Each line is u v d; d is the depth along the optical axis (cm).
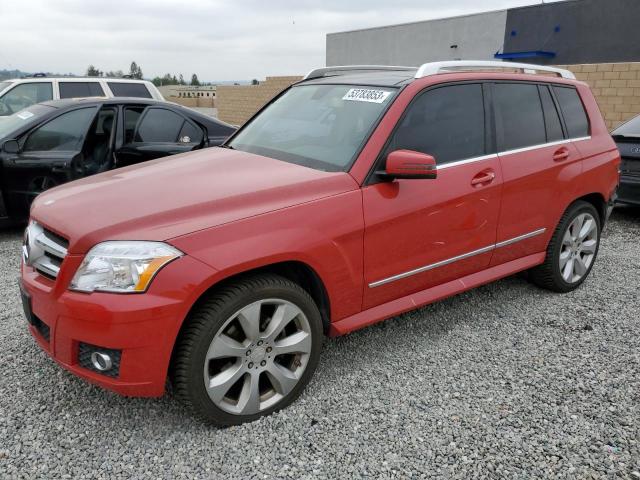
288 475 249
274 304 279
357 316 322
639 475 250
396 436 275
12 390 309
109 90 1064
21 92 998
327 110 367
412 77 359
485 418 290
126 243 247
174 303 244
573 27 2180
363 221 303
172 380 265
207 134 727
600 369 340
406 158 298
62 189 321
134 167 358
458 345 370
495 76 392
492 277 391
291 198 286
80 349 260
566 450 266
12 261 536
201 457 259
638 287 478
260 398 288
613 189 478
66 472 248
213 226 259
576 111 454
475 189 358
